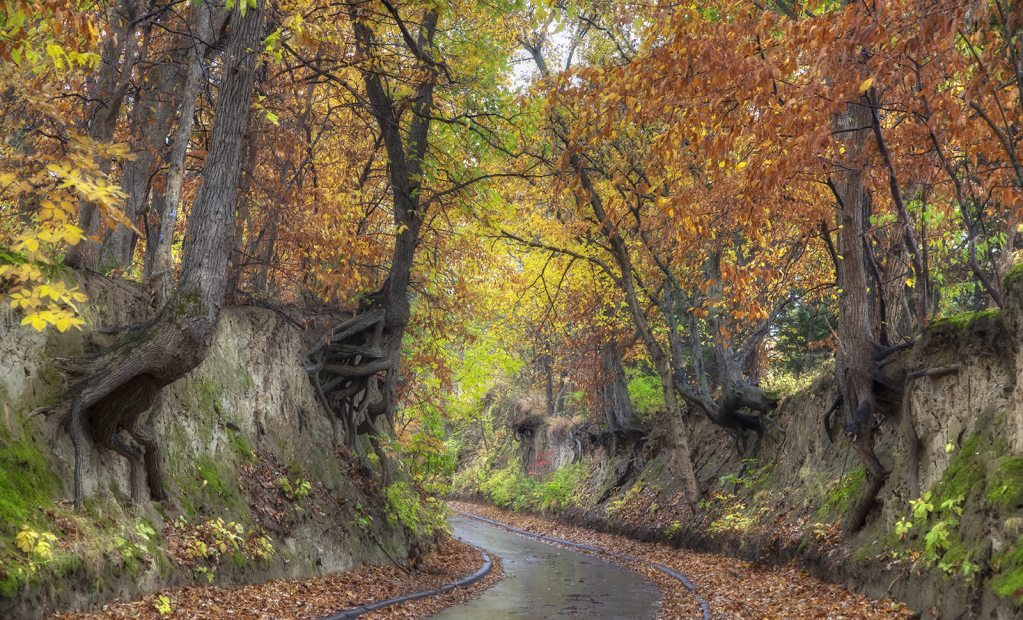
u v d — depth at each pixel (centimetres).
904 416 1180
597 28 2020
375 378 1836
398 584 1440
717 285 2203
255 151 1459
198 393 1262
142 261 1580
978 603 825
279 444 1459
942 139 1167
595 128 1400
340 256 1602
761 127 1020
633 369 3722
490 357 2906
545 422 4412
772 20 1000
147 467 1028
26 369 871
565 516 3481
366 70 1500
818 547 1429
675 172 1537
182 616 858
